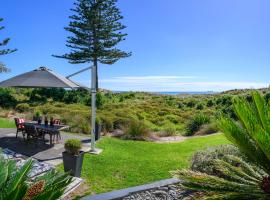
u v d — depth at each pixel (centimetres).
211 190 273
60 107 2162
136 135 1303
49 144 1020
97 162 798
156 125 2033
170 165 764
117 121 1533
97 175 691
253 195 257
